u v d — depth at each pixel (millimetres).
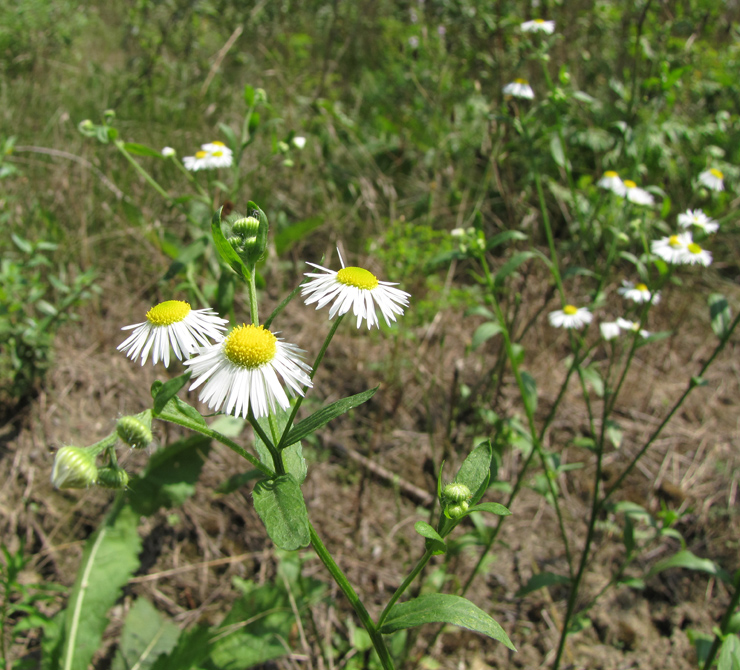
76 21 5961
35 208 3666
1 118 4410
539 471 3281
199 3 5695
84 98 4977
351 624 2553
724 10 6074
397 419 3438
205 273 3457
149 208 4047
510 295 3516
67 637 2145
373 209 4117
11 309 2764
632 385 3801
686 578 2961
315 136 4699
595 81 5172
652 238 3615
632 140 2984
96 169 4027
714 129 4613
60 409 3068
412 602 1424
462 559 2902
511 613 2785
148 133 4457
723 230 4418
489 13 4859
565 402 3660
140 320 3529
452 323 3934
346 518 2957
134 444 1226
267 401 1258
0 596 2359
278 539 1236
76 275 3523
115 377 3268
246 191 4238
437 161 4520
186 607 2621
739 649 1803
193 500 2893
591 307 2553
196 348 1323
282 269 3934
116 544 2334
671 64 4402
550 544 3041
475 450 1454
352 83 5770
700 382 2189
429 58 5266
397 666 2418
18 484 2828
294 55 5602
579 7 5391
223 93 5184
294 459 1481
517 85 2883
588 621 2449
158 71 5207
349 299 1385
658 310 4098
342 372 3555
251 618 2289
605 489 3285
